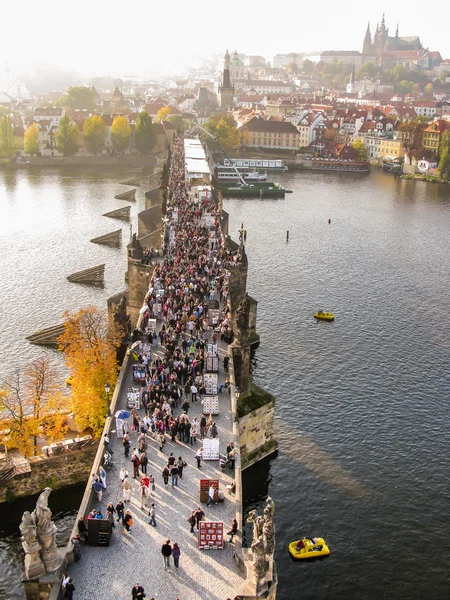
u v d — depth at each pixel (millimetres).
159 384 73125
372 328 133875
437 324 137375
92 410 83938
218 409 71688
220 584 48281
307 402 103375
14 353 116812
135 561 50031
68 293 147000
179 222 152125
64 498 78188
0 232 197625
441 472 87688
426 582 69875
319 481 84438
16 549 72062
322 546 72812
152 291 100562
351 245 198875
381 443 93312
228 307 97750
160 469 61312
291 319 136875
